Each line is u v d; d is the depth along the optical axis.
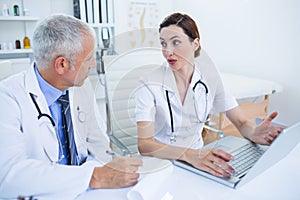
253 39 2.66
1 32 2.82
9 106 0.81
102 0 3.00
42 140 0.88
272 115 1.08
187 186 0.74
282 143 0.71
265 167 0.78
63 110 0.93
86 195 0.72
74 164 0.92
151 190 0.70
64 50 0.79
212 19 3.11
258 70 2.66
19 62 2.66
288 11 2.31
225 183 0.75
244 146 0.95
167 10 3.62
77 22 0.82
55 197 0.70
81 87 0.83
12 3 2.80
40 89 0.89
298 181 0.77
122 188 0.74
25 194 0.70
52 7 3.02
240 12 2.75
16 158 0.75
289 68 2.37
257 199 0.69
